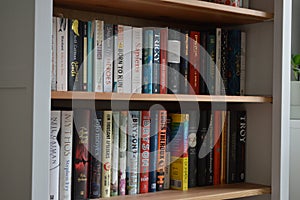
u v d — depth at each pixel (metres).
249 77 2.21
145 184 1.93
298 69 2.58
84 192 1.75
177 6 1.88
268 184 2.14
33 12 1.50
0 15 1.67
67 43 1.71
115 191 1.85
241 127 2.21
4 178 1.62
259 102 2.15
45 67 1.51
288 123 2.11
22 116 1.54
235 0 2.07
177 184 2.02
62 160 1.69
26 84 1.52
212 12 1.98
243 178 2.22
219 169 2.15
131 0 1.79
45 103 1.51
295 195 2.32
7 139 1.61
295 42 2.66
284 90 2.09
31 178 1.49
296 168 2.32
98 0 1.78
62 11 1.94
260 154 2.17
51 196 1.66
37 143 1.50
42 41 1.50
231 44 2.17
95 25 1.77
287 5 2.09
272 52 2.12
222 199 2.03
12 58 1.60
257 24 2.18
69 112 1.71
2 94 1.65
